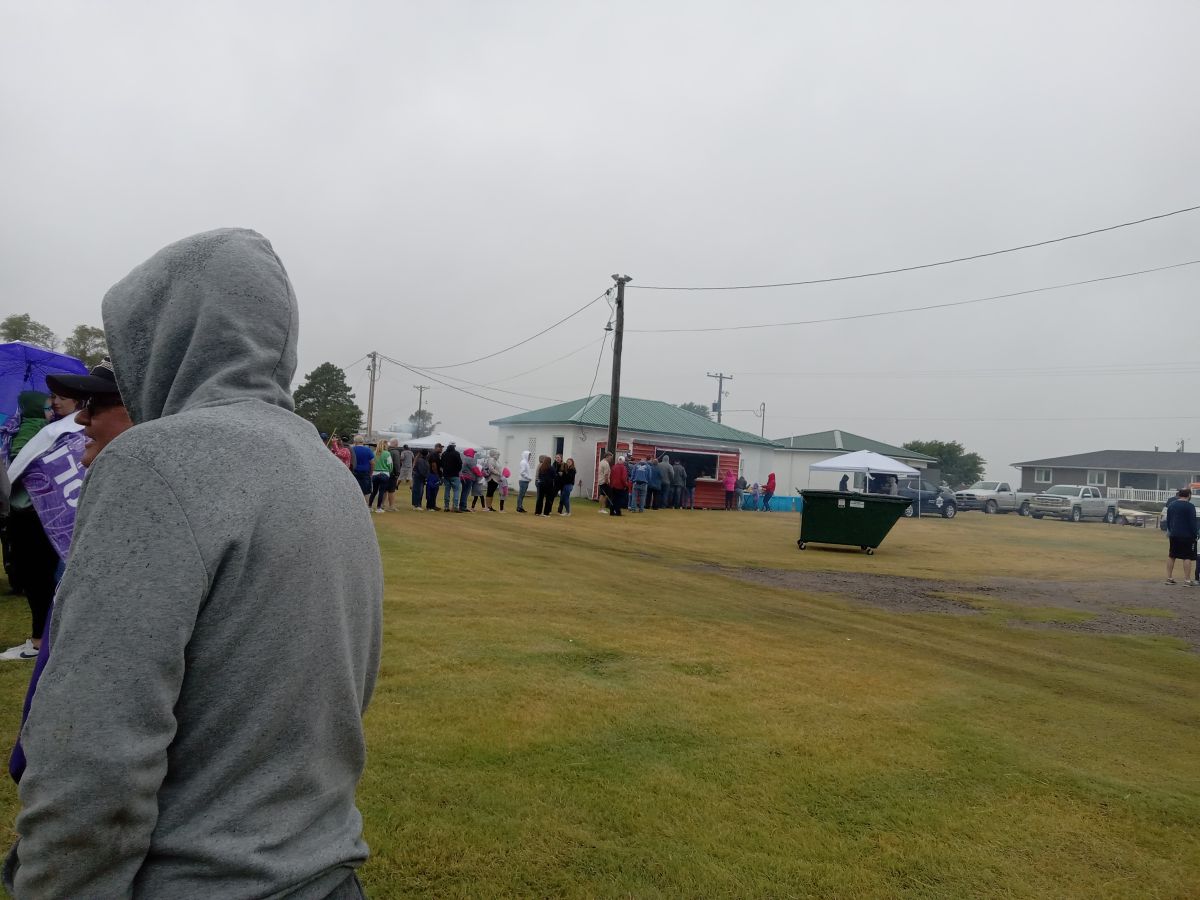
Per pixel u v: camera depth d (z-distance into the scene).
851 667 6.93
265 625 1.16
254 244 1.43
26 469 4.72
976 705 6.05
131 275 1.42
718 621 8.55
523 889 3.15
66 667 1.06
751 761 4.56
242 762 1.16
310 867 1.20
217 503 1.14
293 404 1.46
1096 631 9.82
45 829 1.04
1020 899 3.35
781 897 3.24
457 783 3.99
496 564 11.40
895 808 4.11
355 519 1.37
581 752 4.50
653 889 3.22
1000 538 24.73
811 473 44.19
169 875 1.12
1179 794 4.56
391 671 5.72
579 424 34.41
